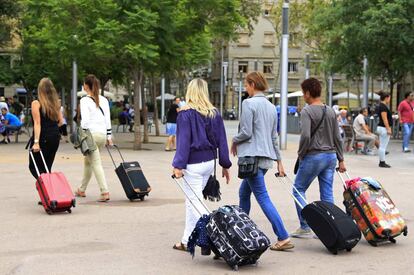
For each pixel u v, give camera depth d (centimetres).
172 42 2748
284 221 1157
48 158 1297
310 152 994
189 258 881
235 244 803
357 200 977
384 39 3409
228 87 9369
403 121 2788
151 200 1370
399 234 980
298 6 5872
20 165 2028
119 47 2527
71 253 900
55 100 1280
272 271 818
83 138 1332
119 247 941
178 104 2755
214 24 2942
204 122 884
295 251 932
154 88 4031
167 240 991
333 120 1001
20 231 1041
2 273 793
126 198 1397
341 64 4031
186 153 870
